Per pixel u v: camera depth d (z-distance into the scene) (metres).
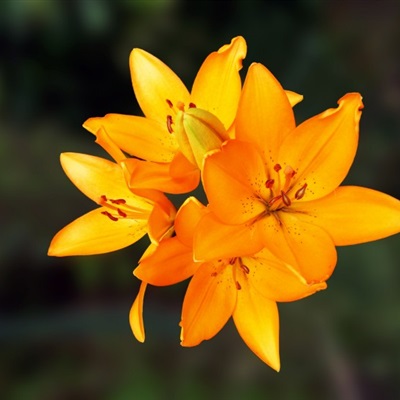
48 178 1.50
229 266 1.06
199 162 1.03
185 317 1.05
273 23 1.58
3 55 1.66
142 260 1.03
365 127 1.54
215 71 1.08
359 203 1.04
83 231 1.11
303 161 1.04
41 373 1.55
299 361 1.46
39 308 1.62
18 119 1.65
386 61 1.65
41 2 1.53
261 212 1.04
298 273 1.00
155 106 1.11
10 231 1.51
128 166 1.04
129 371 1.50
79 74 1.68
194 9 1.62
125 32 1.62
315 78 1.51
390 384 1.46
